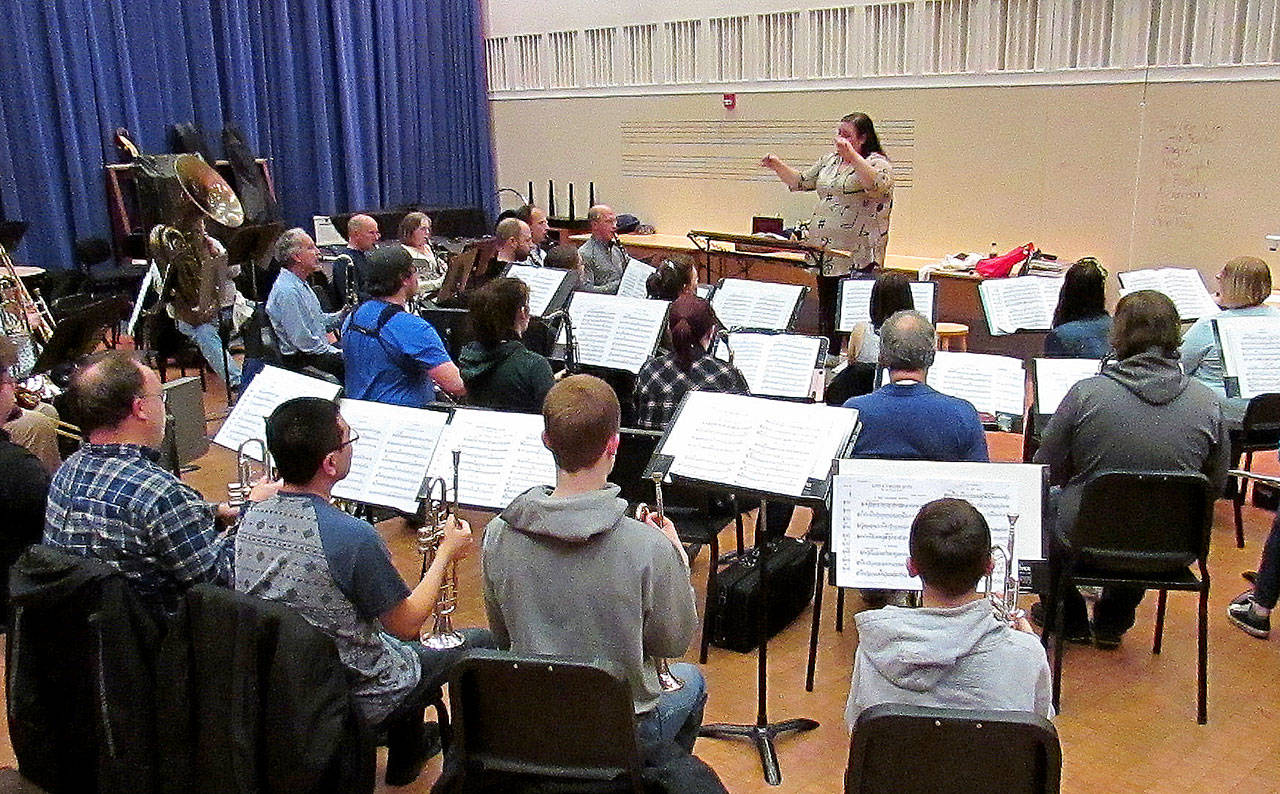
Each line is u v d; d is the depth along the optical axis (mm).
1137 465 2797
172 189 6453
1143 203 6055
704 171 8258
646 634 1932
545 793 1796
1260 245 5668
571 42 8977
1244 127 5609
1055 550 2914
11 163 7246
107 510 2143
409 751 2561
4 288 5160
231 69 8219
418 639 2406
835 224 5875
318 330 5207
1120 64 5992
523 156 9727
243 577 2053
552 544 1878
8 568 2629
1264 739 2740
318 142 8812
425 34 9352
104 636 1936
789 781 2592
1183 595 3551
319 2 8625
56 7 7230
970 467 2395
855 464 2402
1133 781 2564
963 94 6676
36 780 2078
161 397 2340
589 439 1879
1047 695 1793
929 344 2814
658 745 1936
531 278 5055
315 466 2070
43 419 3234
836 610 3492
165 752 1958
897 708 1561
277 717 1862
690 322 3299
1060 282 4801
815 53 7348
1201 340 3857
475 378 3639
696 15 7980
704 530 3135
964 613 1782
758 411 2584
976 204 6770
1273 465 4484
